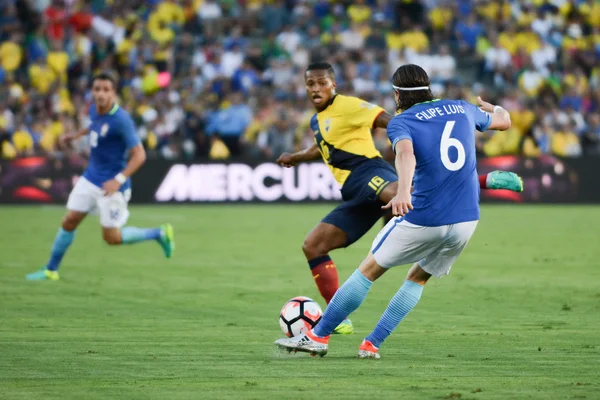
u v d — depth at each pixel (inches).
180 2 4028.1
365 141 1162.6
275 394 781.9
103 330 1128.2
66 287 1508.4
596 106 3890.3
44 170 3245.6
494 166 3405.5
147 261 1862.7
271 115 3496.6
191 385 817.5
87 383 825.5
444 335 1094.4
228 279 1614.2
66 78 3720.5
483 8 4202.8
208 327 1154.0
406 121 888.3
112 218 1587.1
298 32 4035.4
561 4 4286.4
